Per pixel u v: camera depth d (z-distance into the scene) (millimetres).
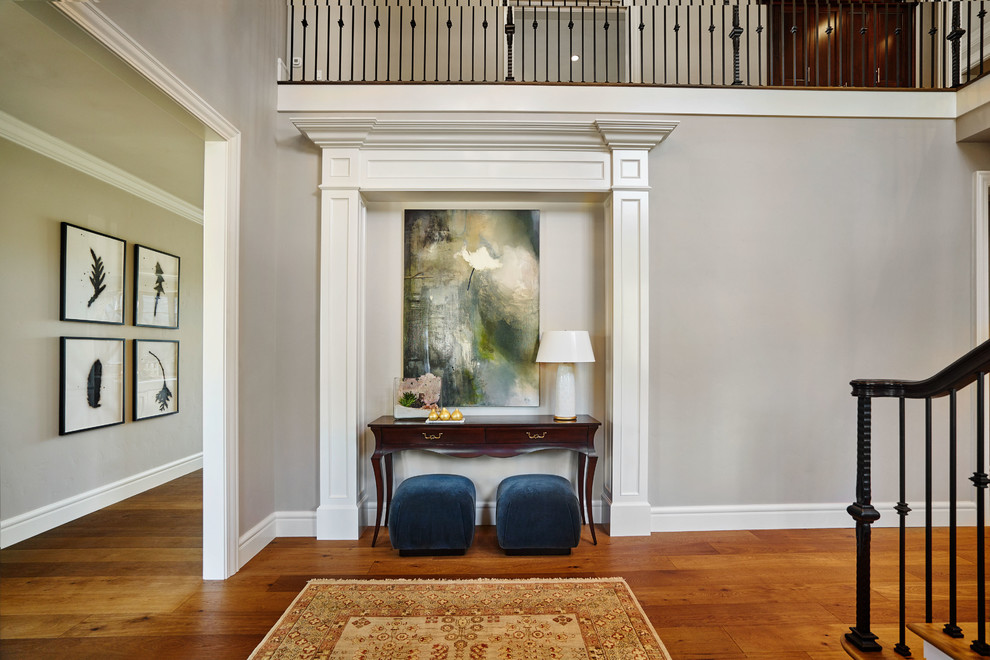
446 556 3264
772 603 2645
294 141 3727
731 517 3732
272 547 3434
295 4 4441
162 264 5062
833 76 5082
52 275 3791
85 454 4113
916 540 3504
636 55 5129
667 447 3730
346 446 3627
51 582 2869
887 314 3816
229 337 2986
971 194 3854
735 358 3766
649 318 3719
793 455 3771
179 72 2510
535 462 3914
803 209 3807
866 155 3834
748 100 3797
